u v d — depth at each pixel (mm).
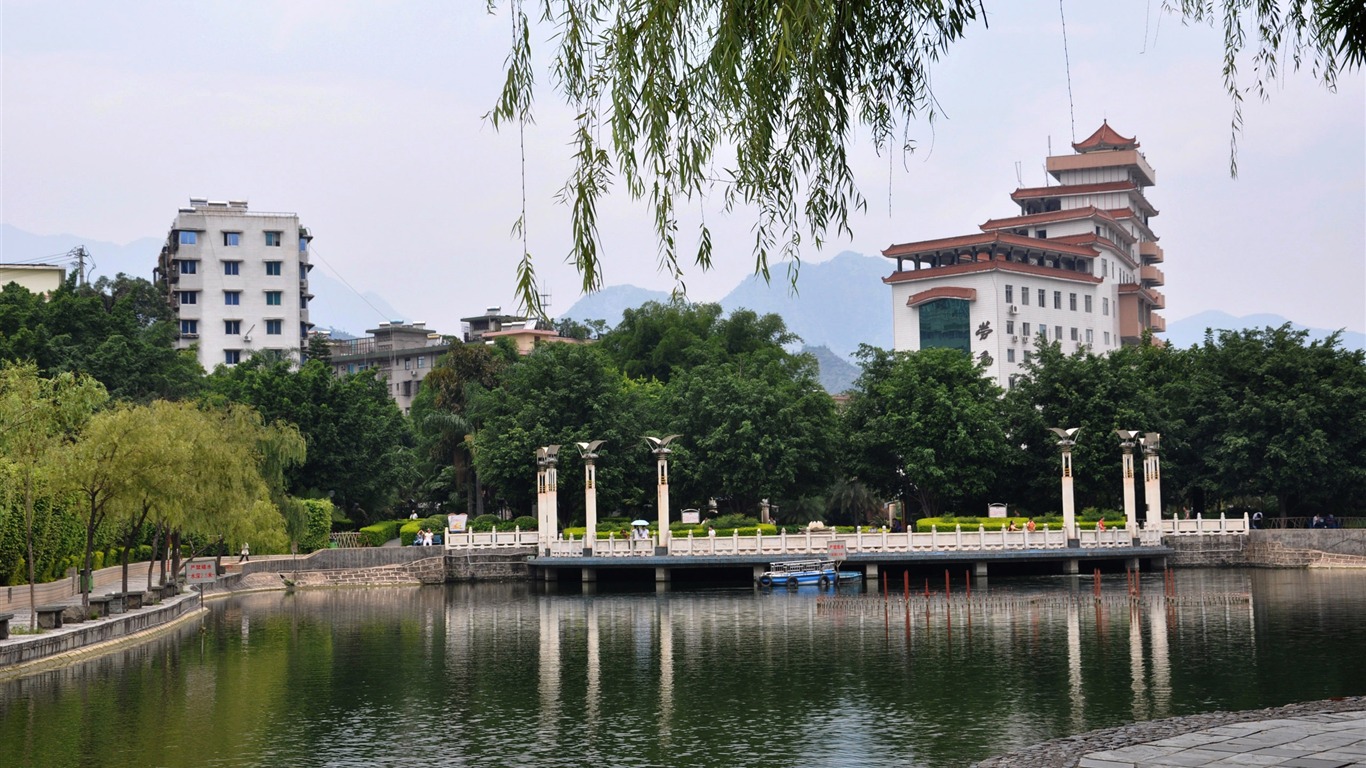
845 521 98000
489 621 52688
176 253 135250
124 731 28328
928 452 80750
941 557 69625
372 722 29516
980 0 15523
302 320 144250
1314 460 77938
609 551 72625
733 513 91062
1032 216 146000
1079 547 71750
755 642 43906
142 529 67375
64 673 36938
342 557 74500
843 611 54625
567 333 158875
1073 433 72875
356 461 91125
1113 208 151250
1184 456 85438
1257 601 55062
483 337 147000
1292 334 84938
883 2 15766
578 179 14281
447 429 97812
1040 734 26938
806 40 13742
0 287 108000
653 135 14203
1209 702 30172
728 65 14055
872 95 15820
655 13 13680
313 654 41562
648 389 103062
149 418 45812
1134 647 40500
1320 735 19562
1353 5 16219
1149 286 172000
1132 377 85562
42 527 51250
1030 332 135000
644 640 45125
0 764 25109
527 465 83562
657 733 28031
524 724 29266
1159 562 76438
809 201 15352
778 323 127500
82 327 89750
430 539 77812
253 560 73750
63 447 44031
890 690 33031
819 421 86000
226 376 105875
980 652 40000
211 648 43219
